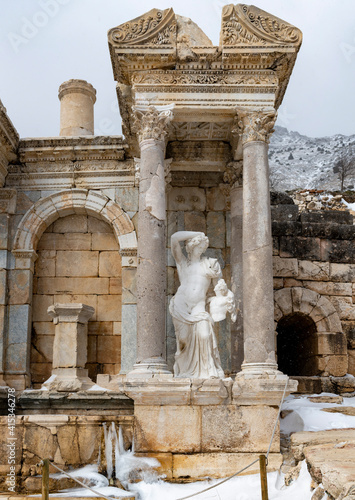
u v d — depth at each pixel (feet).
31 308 54.60
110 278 55.67
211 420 40.45
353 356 63.26
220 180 56.03
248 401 40.81
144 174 45.42
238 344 49.75
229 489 36.29
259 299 43.32
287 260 63.72
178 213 55.36
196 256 46.06
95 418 38.45
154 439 40.04
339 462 29.43
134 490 36.27
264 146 46.11
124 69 46.70
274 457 39.37
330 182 220.02
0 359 52.01
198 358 42.78
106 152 55.31
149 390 40.34
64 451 37.50
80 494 34.27
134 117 46.93
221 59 46.32
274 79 46.80
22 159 55.67
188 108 46.29
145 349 42.39
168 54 45.75
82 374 51.24
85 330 52.37
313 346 63.36
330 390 59.98
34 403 49.55
